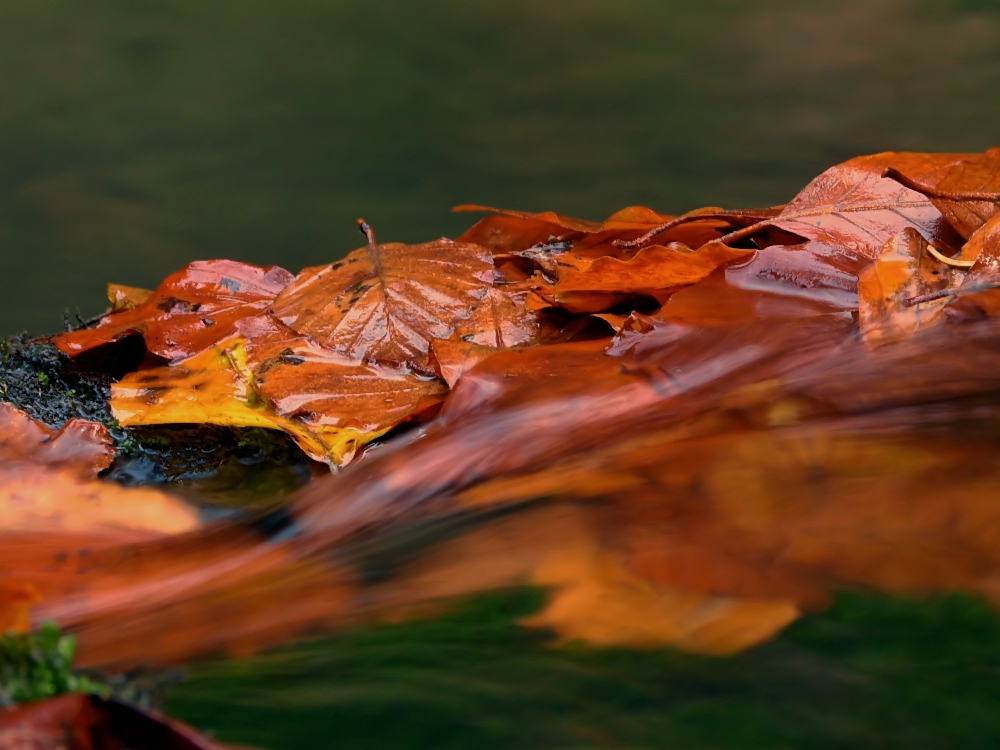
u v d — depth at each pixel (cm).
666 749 85
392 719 90
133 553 133
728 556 118
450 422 135
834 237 139
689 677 95
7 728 66
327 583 128
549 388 135
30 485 136
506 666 99
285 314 141
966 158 140
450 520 130
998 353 133
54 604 131
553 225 146
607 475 130
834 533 121
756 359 135
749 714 90
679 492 130
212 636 116
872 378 132
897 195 140
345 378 139
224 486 137
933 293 135
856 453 130
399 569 128
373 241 143
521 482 131
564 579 117
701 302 137
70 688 78
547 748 86
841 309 137
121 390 139
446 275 142
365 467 134
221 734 88
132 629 127
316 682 97
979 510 122
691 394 134
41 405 140
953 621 102
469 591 117
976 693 91
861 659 97
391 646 104
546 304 140
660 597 111
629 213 144
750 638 101
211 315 142
